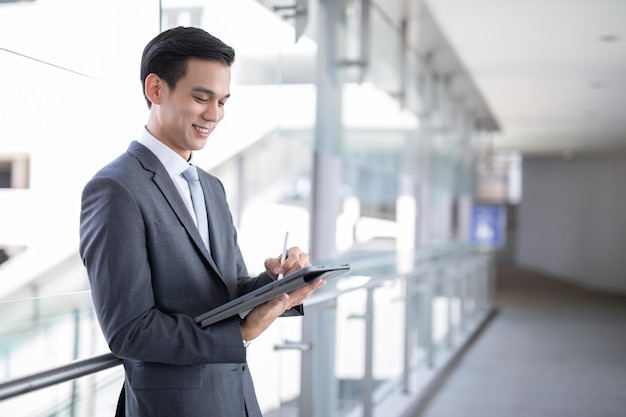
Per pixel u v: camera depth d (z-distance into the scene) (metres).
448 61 6.36
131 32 1.91
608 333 8.23
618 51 6.21
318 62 3.21
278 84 2.73
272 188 13.01
